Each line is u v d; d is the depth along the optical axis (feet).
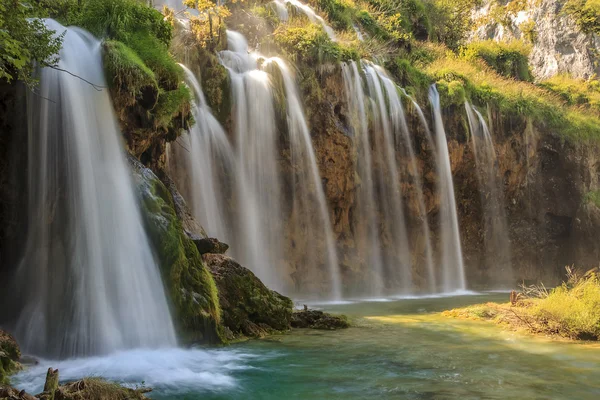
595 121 102.83
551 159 93.20
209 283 32.04
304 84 63.67
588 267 89.25
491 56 116.47
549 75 151.84
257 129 57.88
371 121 68.59
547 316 35.76
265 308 34.76
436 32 116.47
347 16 87.40
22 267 29.12
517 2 142.41
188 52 54.80
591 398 20.66
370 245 67.77
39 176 29.76
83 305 27.84
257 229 56.49
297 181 61.11
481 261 84.38
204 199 51.37
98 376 23.00
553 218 93.40
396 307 50.88
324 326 36.47
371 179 68.28
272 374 23.94
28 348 27.40
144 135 36.19
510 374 24.17
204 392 21.43
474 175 82.69
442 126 77.97
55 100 30.12
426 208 74.74
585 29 138.10
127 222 30.89
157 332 29.30
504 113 88.17
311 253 61.93
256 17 68.95
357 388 21.95
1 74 25.25
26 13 28.50
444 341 31.63
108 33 35.76
